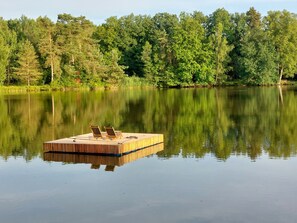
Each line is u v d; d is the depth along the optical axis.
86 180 16.73
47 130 30.36
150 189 15.44
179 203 13.98
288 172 17.36
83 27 81.94
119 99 56.00
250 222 12.40
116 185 16.00
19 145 24.55
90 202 14.26
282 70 88.44
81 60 78.75
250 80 86.12
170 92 70.06
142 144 22.30
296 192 14.87
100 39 94.06
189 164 18.91
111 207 13.75
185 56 85.69
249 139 24.83
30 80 77.62
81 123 33.88
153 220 12.65
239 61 86.69
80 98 58.38
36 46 81.75
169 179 16.61
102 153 20.78
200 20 101.31
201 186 15.69
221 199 14.29
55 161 19.83
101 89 80.12
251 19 97.31
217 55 86.75
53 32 78.06
